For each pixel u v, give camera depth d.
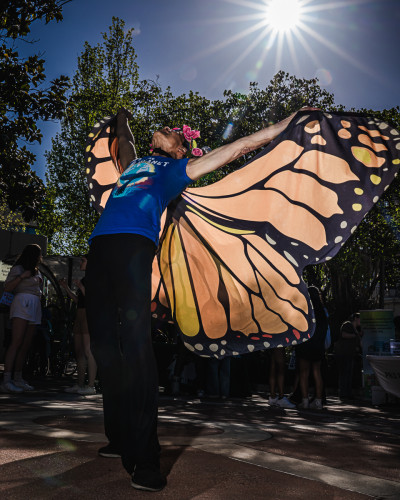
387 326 10.23
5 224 22.53
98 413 4.04
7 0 9.77
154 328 10.20
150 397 2.02
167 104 21.11
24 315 6.36
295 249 2.77
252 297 2.84
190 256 2.88
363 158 2.66
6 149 11.11
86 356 6.65
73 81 24.83
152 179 2.36
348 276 21.55
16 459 2.21
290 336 2.84
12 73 10.21
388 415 6.97
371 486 2.11
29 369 10.59
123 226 2.18
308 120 2.61
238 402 7.70
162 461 2.33
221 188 2.79
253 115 19.89
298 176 2.73
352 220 2.71
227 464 2.34
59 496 1.75
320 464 2.50
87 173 3.09
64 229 25.67
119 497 1.78
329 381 12.73
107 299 2.23
